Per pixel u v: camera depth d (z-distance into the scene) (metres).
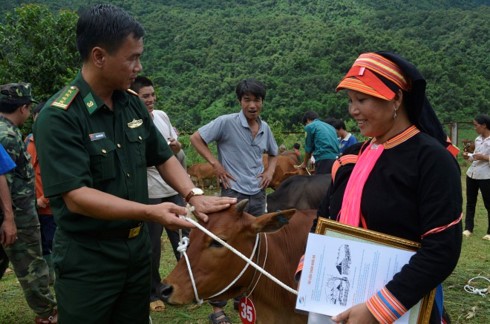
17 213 4.29
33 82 13.34
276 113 29.69
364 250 2.14
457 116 28.67
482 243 7.97
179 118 29.67
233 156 5.05
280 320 3.03
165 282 2.66
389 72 2.17
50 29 13.38
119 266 2.63
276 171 10.90
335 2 63.53
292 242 3.23
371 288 2.13
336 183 2.47
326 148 7.82
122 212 2.37
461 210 2.10
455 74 32.59
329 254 2.17
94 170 2.52
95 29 2.42
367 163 2.28
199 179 14.32
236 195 5.03
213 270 2.68
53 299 4.56
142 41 2.53
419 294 2.03
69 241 2.58
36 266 4.43
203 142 5.05
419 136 2.19
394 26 53.38
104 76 2.51
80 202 2.36
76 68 13.30
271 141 5.34
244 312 2.90
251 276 2.83
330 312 2.16
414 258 2.06
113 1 56.59
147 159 2.98
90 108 2.51
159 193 4.80
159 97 13.78
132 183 2.65
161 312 5.05
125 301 2.81
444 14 50.91
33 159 5.17
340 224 2.20
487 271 6.25
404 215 2.15
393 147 2.22
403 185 2.15
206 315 5.00
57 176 2.38
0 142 4.21
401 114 2.25
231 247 2.59
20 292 5.77
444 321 2.60
